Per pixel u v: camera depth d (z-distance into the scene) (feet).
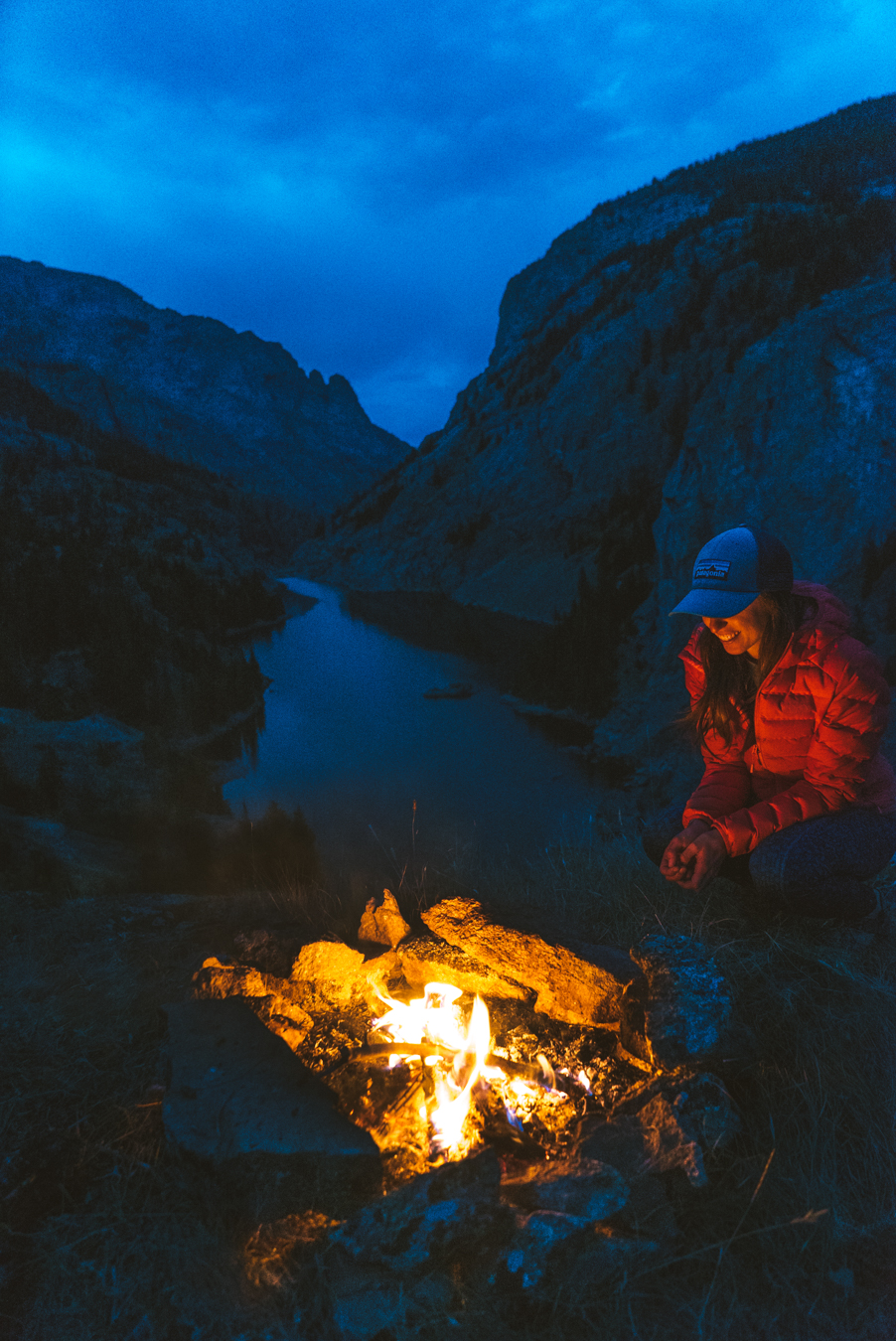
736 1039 5.85
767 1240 4.85
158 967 8.61
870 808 7.08
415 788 51.26
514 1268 4.49
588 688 65.87
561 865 10.24
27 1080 6.45
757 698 7.07
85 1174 5.58
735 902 8.20
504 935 7.21
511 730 63.77
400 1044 6.18
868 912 7.22
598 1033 6.53
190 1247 4.86
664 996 6.07
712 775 7.83
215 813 43.96
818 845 6.82
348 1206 5.00
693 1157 4.93
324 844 35.86
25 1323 4.62
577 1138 5.29
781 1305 4.63
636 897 8.81
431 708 70.79
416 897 10.11
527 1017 6.68
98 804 35.29
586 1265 4.59
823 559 57.88
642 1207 4.85
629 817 42.73
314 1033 6.57
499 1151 5.39
